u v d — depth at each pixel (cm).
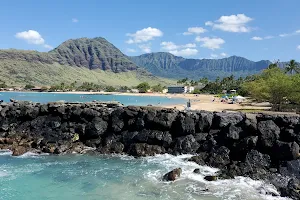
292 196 2447
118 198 2448
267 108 6994
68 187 2698
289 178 2769
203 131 3634
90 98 15388
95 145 4034
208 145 3475
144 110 4009
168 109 3944
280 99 6662
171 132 3797
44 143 4062
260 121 3325
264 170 2961
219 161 3216
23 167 3278
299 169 2816
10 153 3853
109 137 4009
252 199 2431
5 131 4541
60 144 4028
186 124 3684
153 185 2716
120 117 4081
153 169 3152
